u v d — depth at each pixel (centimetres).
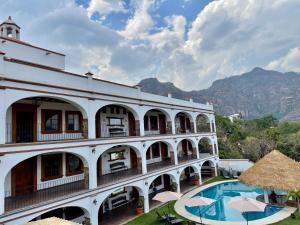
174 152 2511
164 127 2922
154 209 2072
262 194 2438
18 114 1438
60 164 1642
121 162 2211
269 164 2078
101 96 1698
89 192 1515
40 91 1298
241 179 2200
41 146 1290
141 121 2097
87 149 1559
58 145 1382
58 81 1405
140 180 1975
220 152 4150
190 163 2725
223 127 5641
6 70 1148
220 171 3409
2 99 1123
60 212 1577
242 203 1541
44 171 1541
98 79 1686
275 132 4784
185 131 3362
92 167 1567
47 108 1597
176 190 2459
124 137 1880
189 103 2931
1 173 1092
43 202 1247
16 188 1386
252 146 4591
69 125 1742
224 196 2464
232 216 1897
